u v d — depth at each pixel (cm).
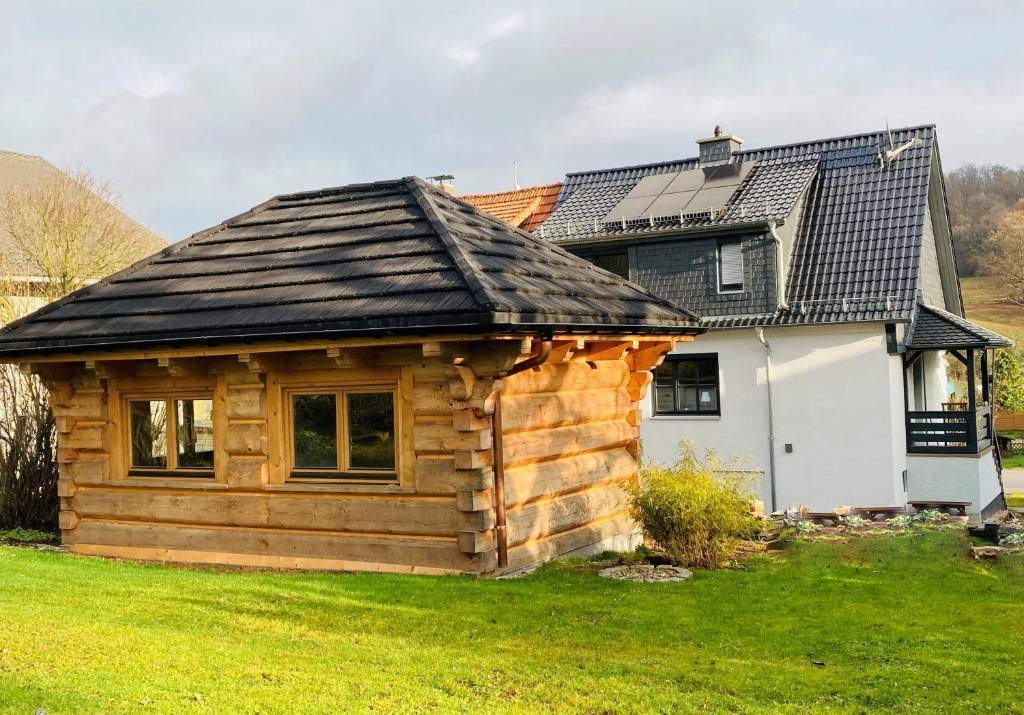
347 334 1048
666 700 720
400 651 818
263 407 1206
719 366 2441
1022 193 8538
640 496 1261
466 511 1088
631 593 1039
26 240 2483
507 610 952
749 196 2516
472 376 1076
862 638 884
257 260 1297
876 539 1434
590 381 1348
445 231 1195
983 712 703
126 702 664
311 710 675
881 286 2325
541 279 1217
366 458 1166
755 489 2397
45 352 1253
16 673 710
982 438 2469
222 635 851
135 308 1247
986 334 2370
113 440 1327
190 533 1263
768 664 807
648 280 2538
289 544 1198
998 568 1223
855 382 2298
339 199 1452
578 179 3019
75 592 1003
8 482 1594
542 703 711
